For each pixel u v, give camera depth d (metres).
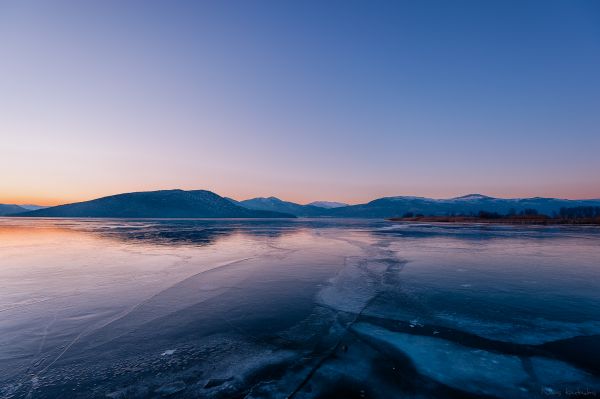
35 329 9.10
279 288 13.80
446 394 5.95
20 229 63.53
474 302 11.80
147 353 7.64
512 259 21.69
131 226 77.88
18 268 18.08
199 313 10.52
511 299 12.20
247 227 74.88
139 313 10.47
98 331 8.98
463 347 8.02
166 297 12.31
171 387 6.17
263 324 9.55
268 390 6.03
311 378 6.48
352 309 11.00
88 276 15.95
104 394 5.98
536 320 9.93
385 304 11.55
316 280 15.34
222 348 7.92
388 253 24.98
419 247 29.14
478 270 17.89
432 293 13.01
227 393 5.93
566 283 14.77
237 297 12.41
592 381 6.45
